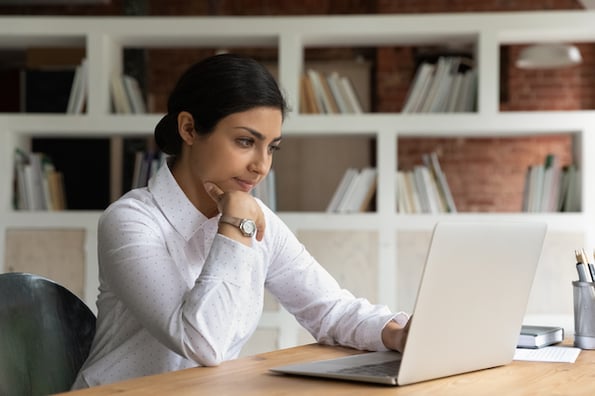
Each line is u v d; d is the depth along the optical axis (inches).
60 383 72.6
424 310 56.8
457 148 354.6
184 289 68.6
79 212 183.3
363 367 61.5
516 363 69.7
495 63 180.5
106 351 72.5
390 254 181.5
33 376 70.9
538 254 68.0
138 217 70.9
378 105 355.9
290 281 80.7
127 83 188.2
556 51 268.1
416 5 354.9
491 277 62.9
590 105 355.3
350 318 76.4
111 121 184.9
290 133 186.2
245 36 184.7
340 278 181.9
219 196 71.2
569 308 179.2
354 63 361.4
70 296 76.1
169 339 65.8
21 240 184.2
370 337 73.4
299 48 184.9
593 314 79.4
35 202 187.8
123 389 53.8
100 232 71.6
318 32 183.0
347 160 356.8
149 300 67.5
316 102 186.4
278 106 71.3
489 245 61.5
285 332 179.2
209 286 65.9
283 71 183.8
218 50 356.8
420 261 181.3
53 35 186.1
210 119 70.0
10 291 71.7
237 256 67.4
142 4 269.3
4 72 402.3
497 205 354.3
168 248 72.4
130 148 260.7
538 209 185.0
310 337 179.2
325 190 357.4
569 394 55.9
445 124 181.5
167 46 196.1
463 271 59.4
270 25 183.6
